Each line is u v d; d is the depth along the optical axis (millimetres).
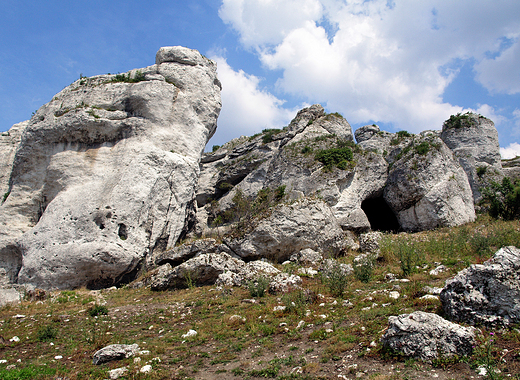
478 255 12961
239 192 32688
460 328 5602
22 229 24156
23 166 25625
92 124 25344
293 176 27750
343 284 10492
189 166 27203
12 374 6887
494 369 4918
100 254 20422
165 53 30328
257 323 9039
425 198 25000
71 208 22625
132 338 9438
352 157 27641
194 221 29797
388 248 15562
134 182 23828
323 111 37719
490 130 35438
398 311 7609
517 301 6090
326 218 19562
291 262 17922
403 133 36812
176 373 6648
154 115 26938
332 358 6195
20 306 15305
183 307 12398
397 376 5137
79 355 8359
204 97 30375
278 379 5809
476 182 31203
